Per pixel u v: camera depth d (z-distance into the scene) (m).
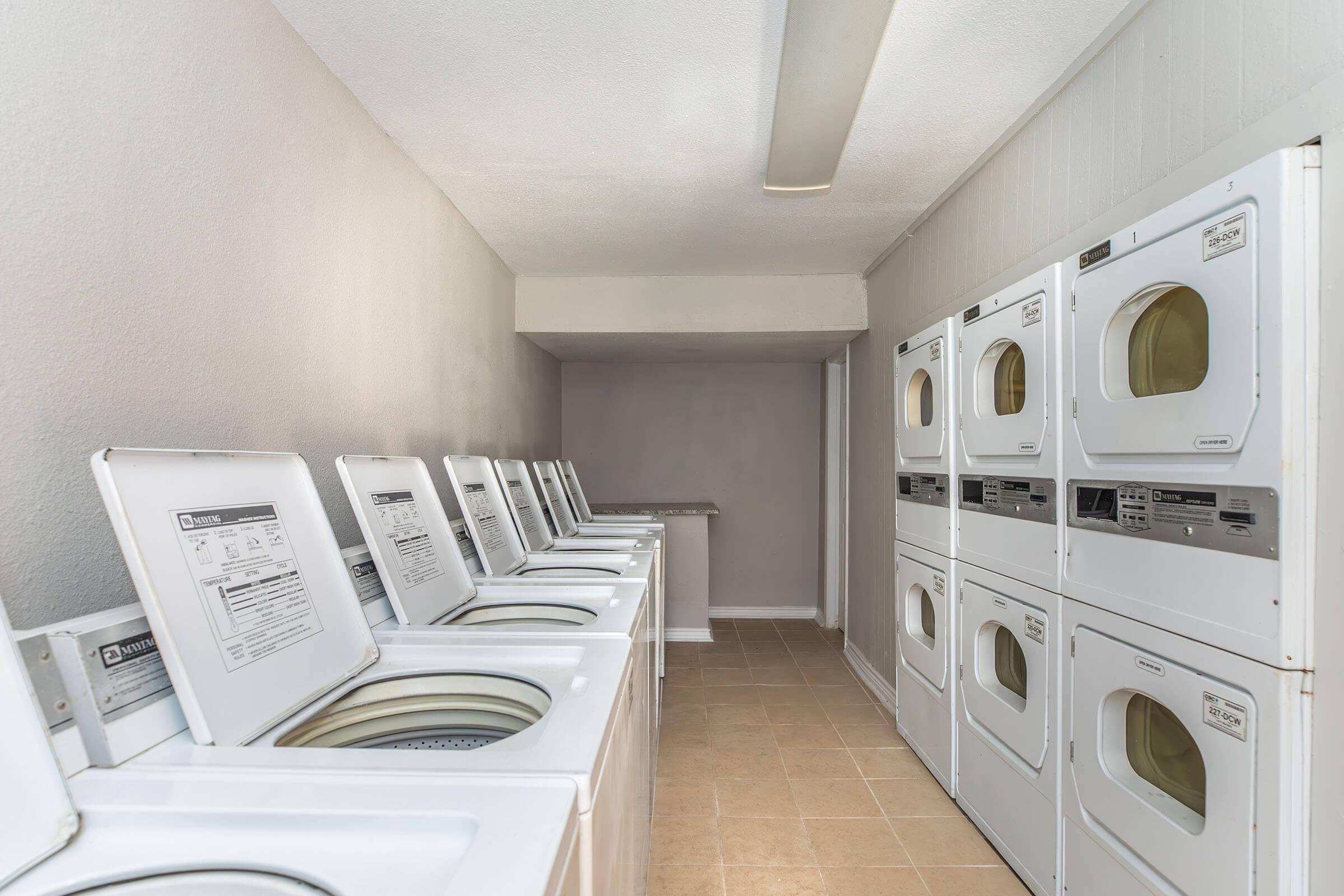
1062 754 1.67
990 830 2.09
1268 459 1.08
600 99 1.99
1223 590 1.17
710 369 5.46
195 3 1.28
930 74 1.90
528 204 2.79
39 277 0.96
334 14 1.58
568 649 1.20
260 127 1.48
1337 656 1.02
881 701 3.44
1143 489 1.38
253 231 1.45
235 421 1.39
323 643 1.11
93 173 1.05
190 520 0.93
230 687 0.88
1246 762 1.12
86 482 1.04
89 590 1.04
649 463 5.48
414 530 1.69
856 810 2.34
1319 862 1.04
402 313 2.25
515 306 3.92
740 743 2.93
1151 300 1.39
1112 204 1.70
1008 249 2.22
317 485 1.70
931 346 2.47
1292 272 1.05
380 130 2.11
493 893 0.50
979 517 2.13
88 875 0.58
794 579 5.44
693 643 4.61
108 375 1.08
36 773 0.62
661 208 2.86
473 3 1.55
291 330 1.59
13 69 0.92
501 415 3.55
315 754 0.78
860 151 2.39
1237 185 1.13
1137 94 1.61
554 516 3.36
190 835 0.63
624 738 1.12
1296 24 1.18
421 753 0.77
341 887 0.56
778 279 3.94
